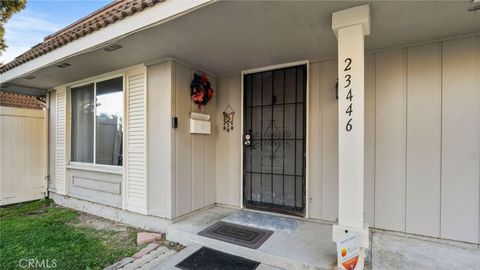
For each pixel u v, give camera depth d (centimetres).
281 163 346
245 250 246
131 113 357
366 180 289
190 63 339
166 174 319
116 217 375
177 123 323
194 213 351
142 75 345
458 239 248
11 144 473
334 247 246
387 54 280
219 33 244
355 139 199
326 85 314
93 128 422
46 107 510
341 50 202
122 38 253
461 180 248
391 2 187
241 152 375
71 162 462
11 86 466
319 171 318
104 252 268
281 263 228
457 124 249
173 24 224
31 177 495
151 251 269
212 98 389
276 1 187
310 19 216
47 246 284
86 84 429
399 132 274
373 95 287
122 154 370
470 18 210
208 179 381
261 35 249
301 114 332
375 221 285
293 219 328
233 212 359
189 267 230
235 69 367
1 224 359
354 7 195
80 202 434
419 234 265
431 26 226
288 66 338
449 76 253
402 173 272
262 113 362
